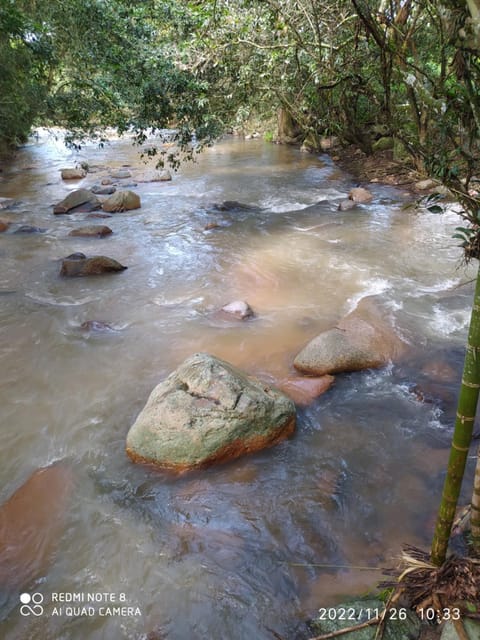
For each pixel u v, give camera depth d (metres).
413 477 3.56
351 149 16.66
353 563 2.94
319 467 3.67
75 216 10.78
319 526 3.21
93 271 7.52
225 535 3.17
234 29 8.64
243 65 9.16
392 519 3.23
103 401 4.56
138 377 4.92
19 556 3.05
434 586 2.44
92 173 15.17
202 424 3.60
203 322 5.98
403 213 10.05
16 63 10.61
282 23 8.47
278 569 2.93
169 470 3.63
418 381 4.64
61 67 9.06
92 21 6.89
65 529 3.23
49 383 4.87
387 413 4.23
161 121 6.92
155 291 6.94
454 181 2.11
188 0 8.33
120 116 7.13
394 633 2.38
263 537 3.15
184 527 3.23
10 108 11.35
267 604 2.73
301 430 4.05
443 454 3.75
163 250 8.55
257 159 17.00
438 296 6.36
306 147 18.14
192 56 8.58
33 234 9.51
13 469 3.80
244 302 6.18
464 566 2.42
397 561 2.91
